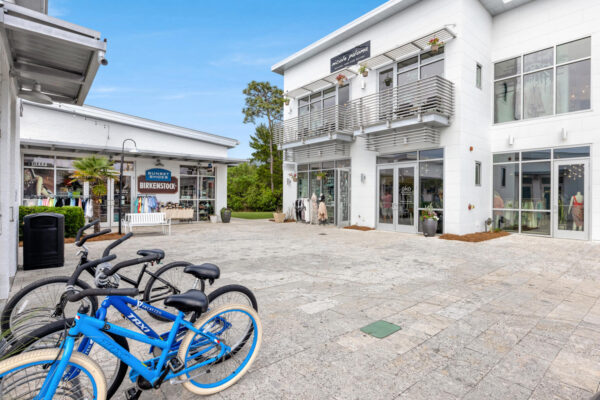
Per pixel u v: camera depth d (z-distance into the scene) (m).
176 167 15.33
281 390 2.26
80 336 1.89
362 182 12.87
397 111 10.90
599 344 2.97
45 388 1.62
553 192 9.94
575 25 9.55
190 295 2.10
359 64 12.02
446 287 4.79
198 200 16.12
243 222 16.23
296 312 3.74
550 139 10.00
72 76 5.03
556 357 2.73
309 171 15.37
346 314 3.69
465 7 10.06
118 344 1.93
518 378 2.41
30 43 4.07
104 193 11.23
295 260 6.75
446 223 10.23
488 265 6.27
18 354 1.70
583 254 7.33
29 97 5.68
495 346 2.93
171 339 2.10
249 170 40.25
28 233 5.78
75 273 1.99
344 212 13.71
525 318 3.60
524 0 10.39
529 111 10.53
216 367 2.45
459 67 9.98
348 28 12.83
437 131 10.34
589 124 9.29
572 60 9.62
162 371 2.06
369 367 2.56
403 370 2.52
